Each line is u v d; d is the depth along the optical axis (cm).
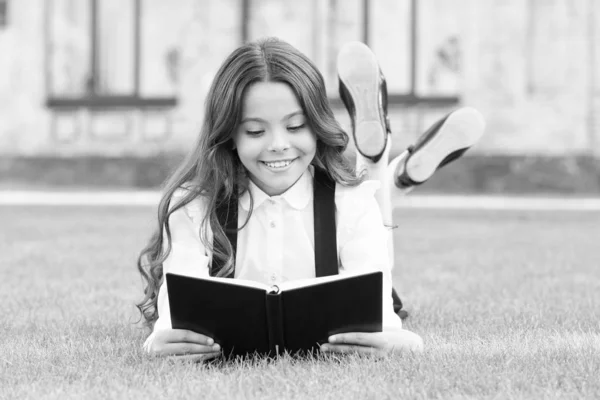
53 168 1476
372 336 292
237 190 323
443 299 459
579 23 1380
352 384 255
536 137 1386
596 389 250
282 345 287
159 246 330
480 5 1398
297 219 318
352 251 321
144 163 1450
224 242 317
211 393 246
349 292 284
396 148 1412
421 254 699
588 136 1377
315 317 284
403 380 261
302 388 255
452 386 254
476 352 301
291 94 303
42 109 1506
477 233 902
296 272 318
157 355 292
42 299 457
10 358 302
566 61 1384
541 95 1389
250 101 302
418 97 1409
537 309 415
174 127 1476
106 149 1491
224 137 310
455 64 1411
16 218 1056
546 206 1120
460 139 392
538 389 251
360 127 370
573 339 329
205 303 284
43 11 1515
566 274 576
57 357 304
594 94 1377
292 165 309
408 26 1423
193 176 325
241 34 1458
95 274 566
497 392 248
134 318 399
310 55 1443
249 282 287
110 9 1510
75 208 1145
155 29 1491
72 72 1520
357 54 369
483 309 420
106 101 1487
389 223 377
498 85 1393
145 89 1497
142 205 1145
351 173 330
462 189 1374
